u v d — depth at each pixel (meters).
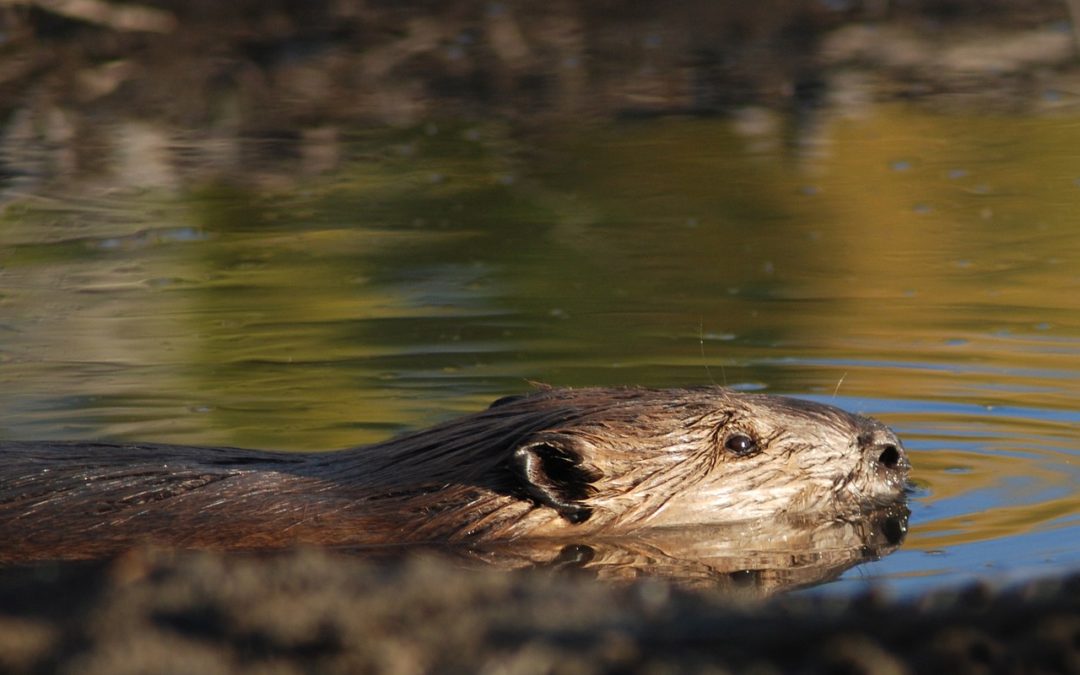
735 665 6.36
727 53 43.78
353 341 21.41
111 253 27.53
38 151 35.19
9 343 21.41
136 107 38.75
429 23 44.91
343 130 37.66
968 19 46.12
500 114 38.88
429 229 29.28
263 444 16.44
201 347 21.14
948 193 30.92
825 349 20.42
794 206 30.42
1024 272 25.11
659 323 22.20
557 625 6.73
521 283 25.09
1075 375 18.83
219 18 44.03
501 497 13.35
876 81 41.19
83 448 13.96
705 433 14.12
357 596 6.90
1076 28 14.76
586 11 46.94
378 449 14.07
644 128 37.38
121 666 6.30
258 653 6.43
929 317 22.22
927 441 16.27
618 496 13.55
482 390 18.66
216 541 12.56
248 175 33.84
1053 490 14.43
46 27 42.75
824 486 14.34
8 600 7.21
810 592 11.53
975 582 7.03
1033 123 36.69
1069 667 6.38
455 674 6.32
